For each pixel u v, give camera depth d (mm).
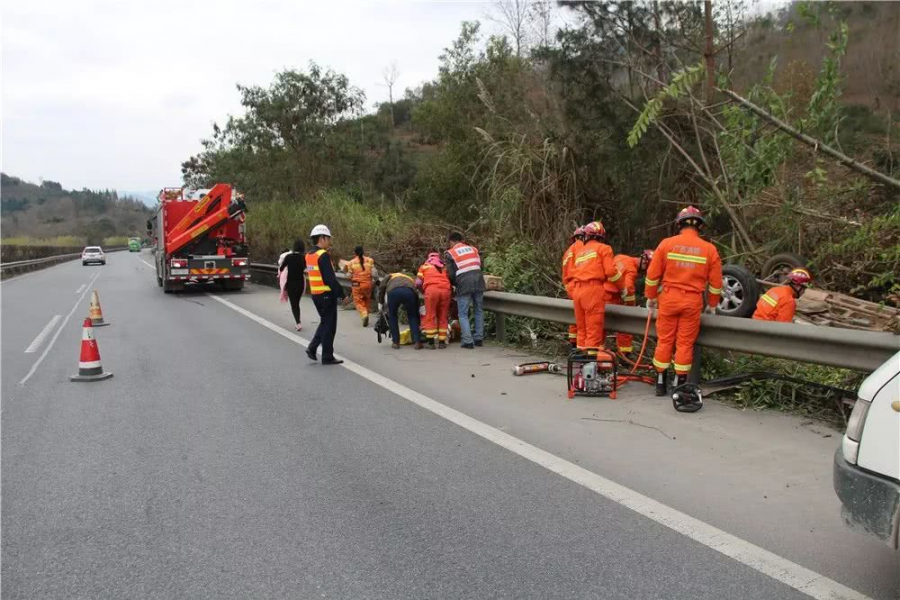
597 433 5863
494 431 5992
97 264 50875
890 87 12484
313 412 6805
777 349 6160
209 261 20609
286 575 3578
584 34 13602
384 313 10562
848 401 5949
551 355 9578
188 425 6434
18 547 3979
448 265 10281
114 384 8289
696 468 4953
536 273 11594
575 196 13422
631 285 8406
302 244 12953
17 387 8273
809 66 10445
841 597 3217
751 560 3588
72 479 5059
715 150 12523
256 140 34000
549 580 3451
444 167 18266
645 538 3879
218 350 10570
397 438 5879
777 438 5566
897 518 2846
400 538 3977
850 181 10664
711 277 6605
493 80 18797
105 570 3682
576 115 13898
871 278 9820
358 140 35375
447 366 8984
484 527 4090
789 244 11102
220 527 4184
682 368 6656
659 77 13320
